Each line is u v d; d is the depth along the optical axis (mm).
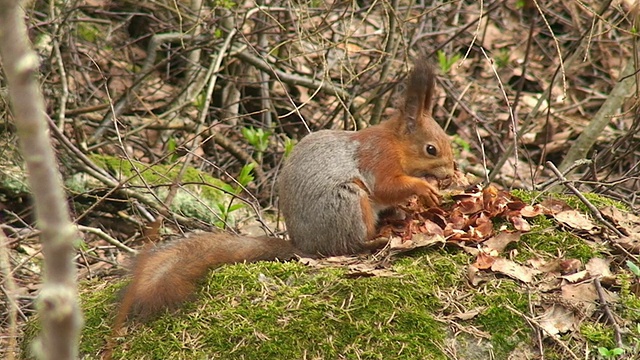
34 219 12484
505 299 7680
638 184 14367
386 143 9219
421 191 8930
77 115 13867
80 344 7645
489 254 8219
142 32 17016
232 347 7348
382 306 7543
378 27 17297
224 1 13602
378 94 14688
